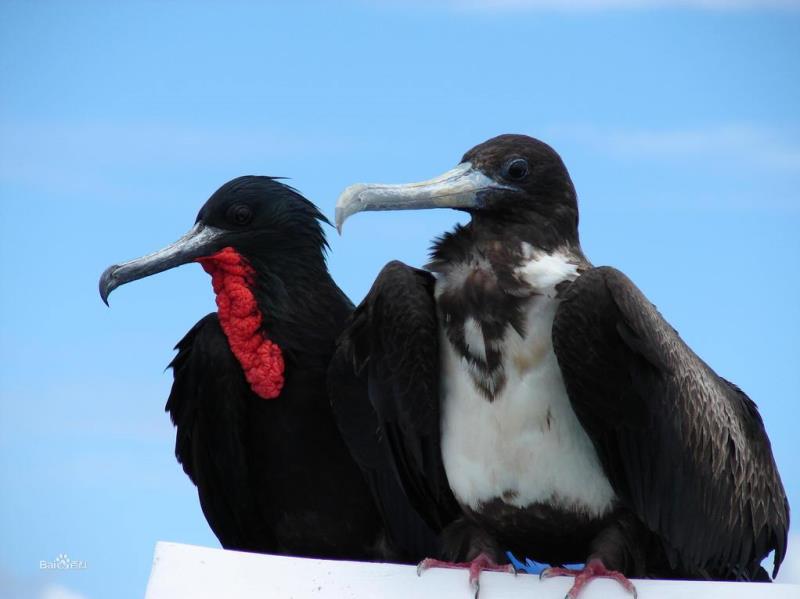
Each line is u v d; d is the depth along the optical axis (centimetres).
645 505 1095
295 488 1330
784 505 1227
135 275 1327
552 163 1143
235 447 1327
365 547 1341
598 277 1064
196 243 1331
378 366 1124
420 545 1262
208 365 1326
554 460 1091
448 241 1134
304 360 1326
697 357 1168
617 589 1030
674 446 1089
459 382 1096
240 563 1041
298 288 1339
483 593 1040
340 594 1033
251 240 1334
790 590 1011
